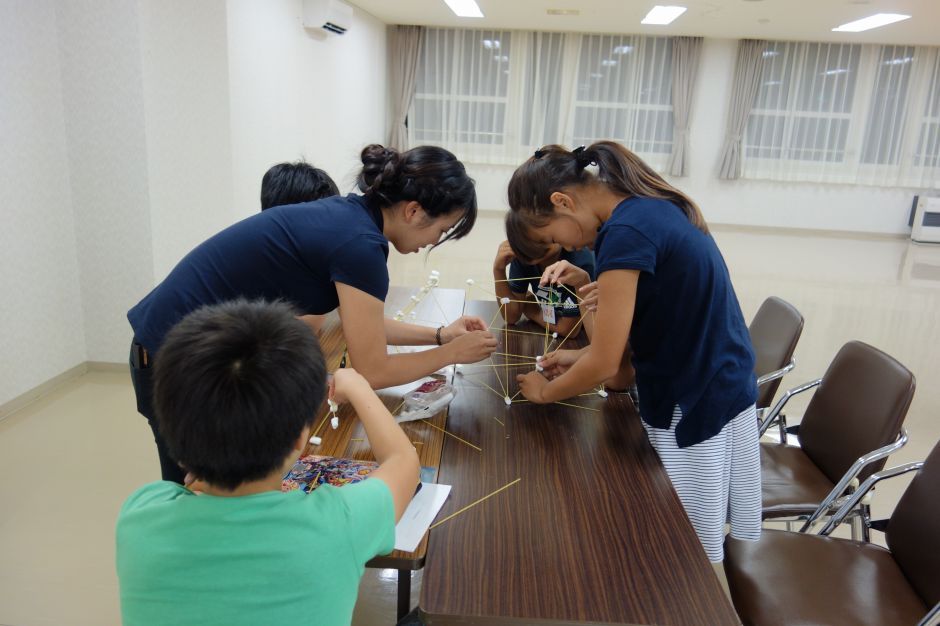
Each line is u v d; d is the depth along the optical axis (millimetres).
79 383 3205
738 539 1460
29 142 2869
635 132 8555
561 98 8508
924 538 1311
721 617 861
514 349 1854
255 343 660
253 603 654
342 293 1139
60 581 1835
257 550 656
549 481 1173
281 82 5090
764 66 8203
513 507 1091
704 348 1271
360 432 1308
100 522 2109
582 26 7719
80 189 3145
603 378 1266
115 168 3111
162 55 3145
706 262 1218
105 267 3229
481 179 8867
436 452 1259
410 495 866
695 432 1308
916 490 1360
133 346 1287
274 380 646
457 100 8609
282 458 684
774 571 1381
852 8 5820
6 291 2789
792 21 6652
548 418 1424
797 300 5195
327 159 6367
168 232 3320
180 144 3350
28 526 2074
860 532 2086
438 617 854
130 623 678
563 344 1884
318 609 685
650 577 932
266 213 1193
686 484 1347
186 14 3295
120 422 2805
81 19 2955
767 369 2113
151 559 659
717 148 8547
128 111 3045
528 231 1419
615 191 1269
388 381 1251
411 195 1156
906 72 8094
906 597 1318
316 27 5586
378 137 8312
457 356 1339
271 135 4961
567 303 1907
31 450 2547
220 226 3785
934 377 3727
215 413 632
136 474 2400
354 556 723
